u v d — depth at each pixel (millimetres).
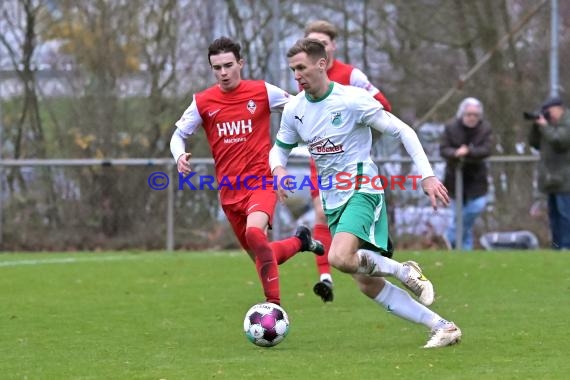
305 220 36375
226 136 20188
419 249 35656
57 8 38906
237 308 22578
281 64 37656
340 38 38594
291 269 29656
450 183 35031
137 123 38656
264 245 18859
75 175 37969
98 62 38750
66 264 31766
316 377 14273
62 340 18328
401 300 16953
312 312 21781
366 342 17797
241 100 20156
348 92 17000
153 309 22438
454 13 39000
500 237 35625
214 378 14352
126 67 38781
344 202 17125
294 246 19922
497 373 14375
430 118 38844
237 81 20234
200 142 37875
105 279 27922
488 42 39062
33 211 37969
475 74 39031
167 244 37750
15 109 38656
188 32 38594
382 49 38750
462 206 35062
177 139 20516
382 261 16484
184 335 18891
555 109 33406
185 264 31344
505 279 26375
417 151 16641
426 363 15289
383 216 17250
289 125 17688
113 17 38906
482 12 39344
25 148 38625
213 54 20078
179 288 26016
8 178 38031
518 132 38594
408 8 38781
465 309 21609
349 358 15930
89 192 37906
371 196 16953
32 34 38750
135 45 38812
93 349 17328
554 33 37500
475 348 16672
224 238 37531
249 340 17375
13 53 38750
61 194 37969
